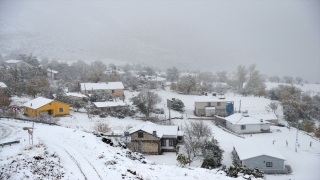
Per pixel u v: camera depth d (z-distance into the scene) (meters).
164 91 113.44
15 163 19.73
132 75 150.75
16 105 66.12
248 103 87.69
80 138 28.33
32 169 19.20
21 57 141.00
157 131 47.59
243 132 61.53
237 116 65.69
